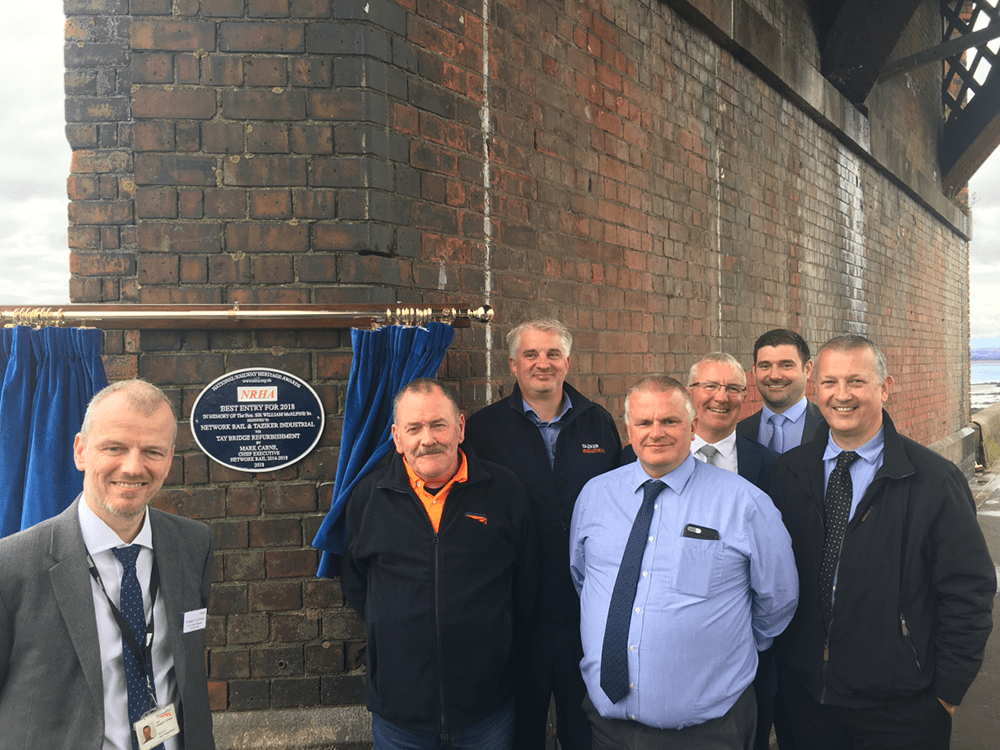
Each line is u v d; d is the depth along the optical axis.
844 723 1.93
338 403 2.27
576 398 2.40
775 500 2.13
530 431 2.31
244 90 2.21
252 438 2.23
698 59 4.18
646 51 3.72
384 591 1.90
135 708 1.37
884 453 1.91
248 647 2.25
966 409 11.64
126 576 1.41
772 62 4.82
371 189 2.26
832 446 2.03
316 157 2.23
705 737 1.76
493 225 2.76
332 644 2.26
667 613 1.78
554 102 3.09
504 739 2.00
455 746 1.90
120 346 2.19
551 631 2.21
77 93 2.23
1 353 1.86
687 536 1.83
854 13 5.77
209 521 2.22
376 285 2.28
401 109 2.38
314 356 2.26
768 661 2.31
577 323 3.22
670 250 3.91
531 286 2.95
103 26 2.22
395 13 2.36
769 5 4.98
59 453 1.86
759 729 2.36
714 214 4.34
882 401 1.97
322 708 2.26
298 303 2.19
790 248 5.38
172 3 2.19
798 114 5.48
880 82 6.74
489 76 2.74
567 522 2.25
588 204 3.30
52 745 1.27
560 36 3.13
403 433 1.89
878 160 6.94
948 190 9.93
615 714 1.81
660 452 1.83
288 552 2.25
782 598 1.88
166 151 2.19
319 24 2.23
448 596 1.87
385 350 2.13
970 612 1.78
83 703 1.31
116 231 2.24
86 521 1.40
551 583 2.22
